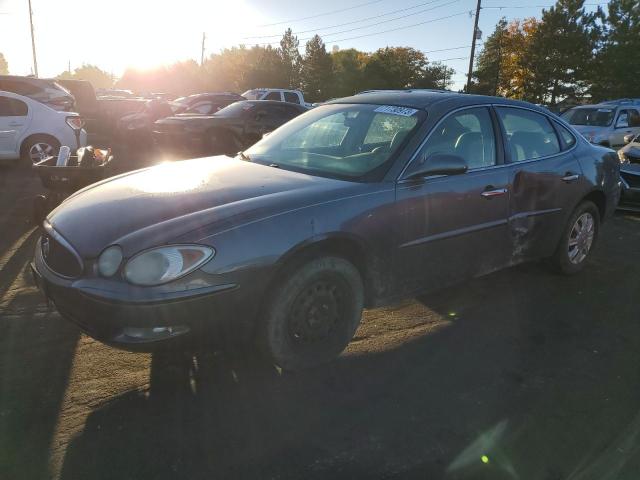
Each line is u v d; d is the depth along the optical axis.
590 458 2.46
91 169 5.66
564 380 3.14
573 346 3.57
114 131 17.00
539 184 4.17
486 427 2.67
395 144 3.43
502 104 4.12
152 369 3.12
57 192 5.94
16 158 9.42
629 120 13.66
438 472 2.34
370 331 3.70
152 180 3.31
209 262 2.56
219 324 2.65
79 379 2.98
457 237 3.62
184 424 2.62
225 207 2.79
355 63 81.25
